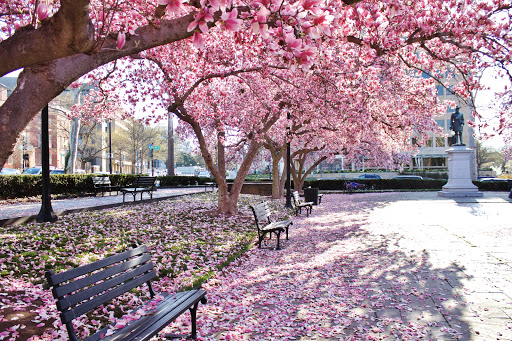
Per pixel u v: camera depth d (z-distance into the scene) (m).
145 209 13.15
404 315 4.08
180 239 8.19
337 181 34.75
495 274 5.63
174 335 3.62
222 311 4.36
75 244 6.94
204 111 11.62
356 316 4.11
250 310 4.39
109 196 19.69
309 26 3.02
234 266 6.58
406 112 12.14
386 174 48.41
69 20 2.74
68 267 5.53
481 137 8.19
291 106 12.28
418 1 6.20
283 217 13.38
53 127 39.69
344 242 8.66
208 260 6.74
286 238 9.20
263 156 35.50
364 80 8.77
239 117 15.16
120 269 3.29
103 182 19.84
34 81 3.37
